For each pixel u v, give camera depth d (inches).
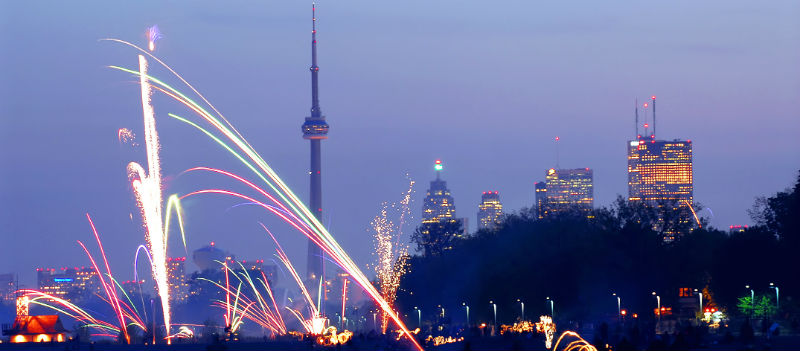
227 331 6776.6
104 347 6072.8
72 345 5836.6
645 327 6195.9
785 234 7362.2
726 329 6166.3
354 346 5364.2
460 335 6550.2
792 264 7111.2
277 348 5625.0
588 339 5841.5
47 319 6934.1
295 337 6879.9
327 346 5364.2
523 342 5428.2
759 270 7234.3
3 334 6845.5
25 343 6584.6
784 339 5049.2
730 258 7445.9
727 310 7652.6
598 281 7741.1
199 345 6122.1
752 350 4264.3
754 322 6796.3
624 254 7795.3
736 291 7396.7
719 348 4463.6
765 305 6934.1
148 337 6727.4
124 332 6929.1
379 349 5329.7
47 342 6560.0
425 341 5521.7
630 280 7755.9
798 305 7214.6
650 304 7755.9
